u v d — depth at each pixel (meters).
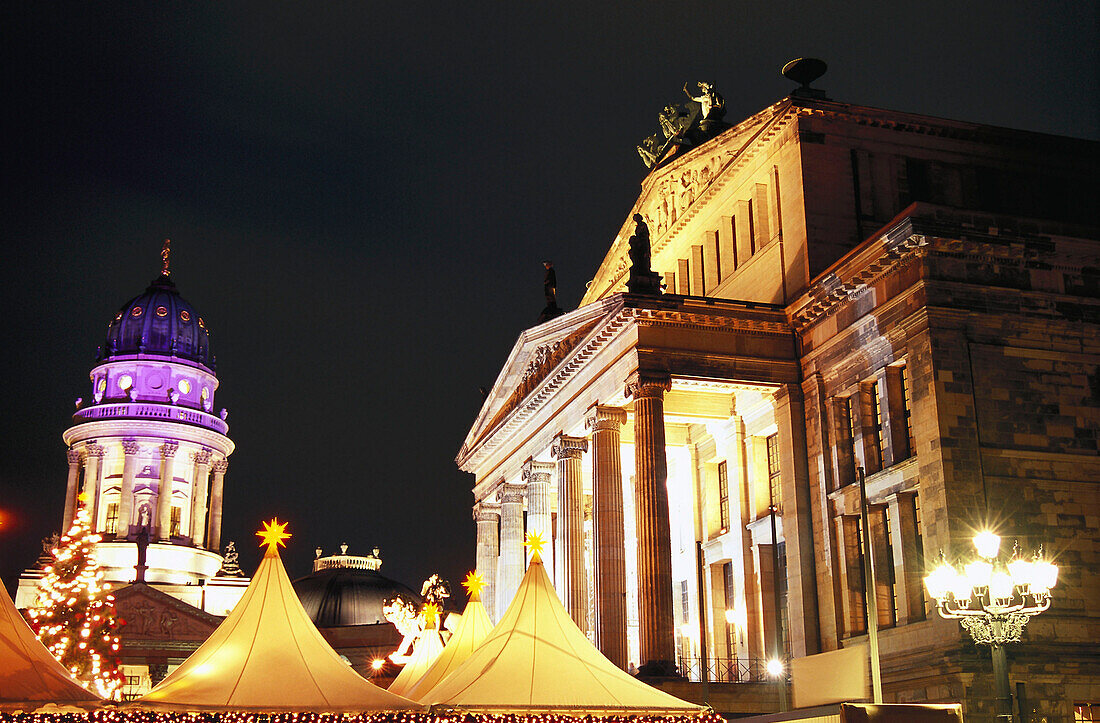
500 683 35.91
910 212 53.69
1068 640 49.88
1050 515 51.91
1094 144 70.31
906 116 66.31
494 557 92.06
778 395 63.59
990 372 53.00
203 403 168.12
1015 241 54.34
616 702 36.00
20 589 145.75
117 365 163.25
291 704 33.31
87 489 156.12
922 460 52.06
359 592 155.25
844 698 30.17
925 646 50.50
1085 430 53.91
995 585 35.06
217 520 165.12
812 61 65.81
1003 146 68.81
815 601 59.38
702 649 72.69
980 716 47.38
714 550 72.81
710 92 81.69
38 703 30.59
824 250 63.03
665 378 61.38
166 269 176.75
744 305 62.94
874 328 56.69
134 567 151.38
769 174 67.75
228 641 35.44
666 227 80.44
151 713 34.91
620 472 67.38
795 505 60.91
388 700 34.28
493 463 90.25
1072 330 55.03
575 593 70.62
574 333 69.50
